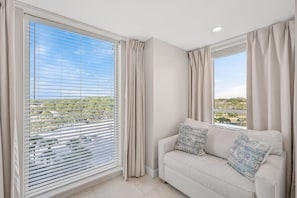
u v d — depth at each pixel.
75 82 2.00
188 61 3.00
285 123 1.80
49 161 1.79
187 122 2.61
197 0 1.49
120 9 1.64
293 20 1.79
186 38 2.40
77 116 2.01
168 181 2.05
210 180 1.57
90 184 2.05
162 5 1.57
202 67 2.78
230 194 1.41
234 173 1.55
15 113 1.47
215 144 2.08
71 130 1.96
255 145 1.53
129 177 2.33
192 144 2.09
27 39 1.67
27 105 1.67
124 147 2.32
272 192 1.18
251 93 2.16
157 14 1.75
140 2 1.52
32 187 1.68
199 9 1.64
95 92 2.20
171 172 2.00
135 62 2.41
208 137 2.20
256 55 2.08
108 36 2.28
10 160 1.42
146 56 2.49
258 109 2.05
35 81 1.71
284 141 1.80
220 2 1.52
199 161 1.84
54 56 1.83
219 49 2.63
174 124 2.69
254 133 1.86
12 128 1.43
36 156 1.71
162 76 2.50
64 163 1.91
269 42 1.95
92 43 2.17
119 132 2.44
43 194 1.73
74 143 1.99
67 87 1.93
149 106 2.43
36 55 1.71
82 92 2.06
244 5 1.56
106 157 2.32
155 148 2.38
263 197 1.22
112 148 2.39
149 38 2.41
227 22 1.91
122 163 2.42
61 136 1.89
